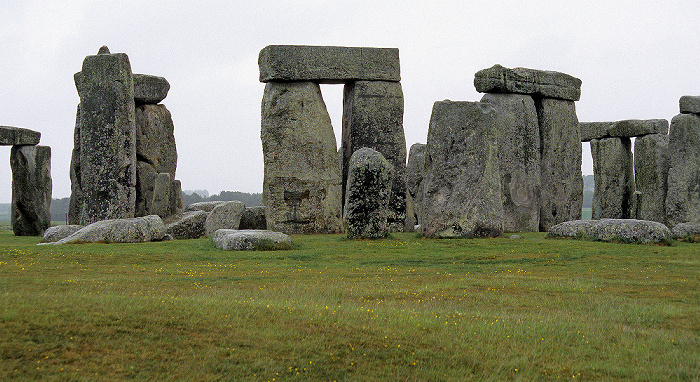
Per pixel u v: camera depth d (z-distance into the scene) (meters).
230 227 29.78
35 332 10.98
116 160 30.58
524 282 17.38
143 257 20.64
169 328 11.72
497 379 10.68
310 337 11.77
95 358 10.54
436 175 26.86
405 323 12.70
